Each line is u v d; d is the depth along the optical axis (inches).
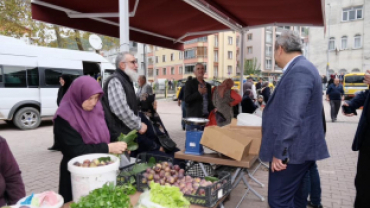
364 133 96.0
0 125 402.3
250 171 192.5
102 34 205.6
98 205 58.4
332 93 443.5
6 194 72.2
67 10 173.0
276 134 82.7
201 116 200.4
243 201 144.6
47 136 321.7
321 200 145.6
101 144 83.3
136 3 165.3
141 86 328.8
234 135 106.8
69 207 67.2
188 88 199.6
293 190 86.3
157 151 142.0
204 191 78.5
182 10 202.1
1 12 490.6
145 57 743.1
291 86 79.7
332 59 1322.6
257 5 188.9
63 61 390.9
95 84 83.0
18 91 347.9
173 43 294.4
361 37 1235.2
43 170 197.3
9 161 70.7
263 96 323.9
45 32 557.0
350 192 156.9
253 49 2038.6
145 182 85.4
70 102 83.1
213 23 242.2
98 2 165.8
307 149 81.3
